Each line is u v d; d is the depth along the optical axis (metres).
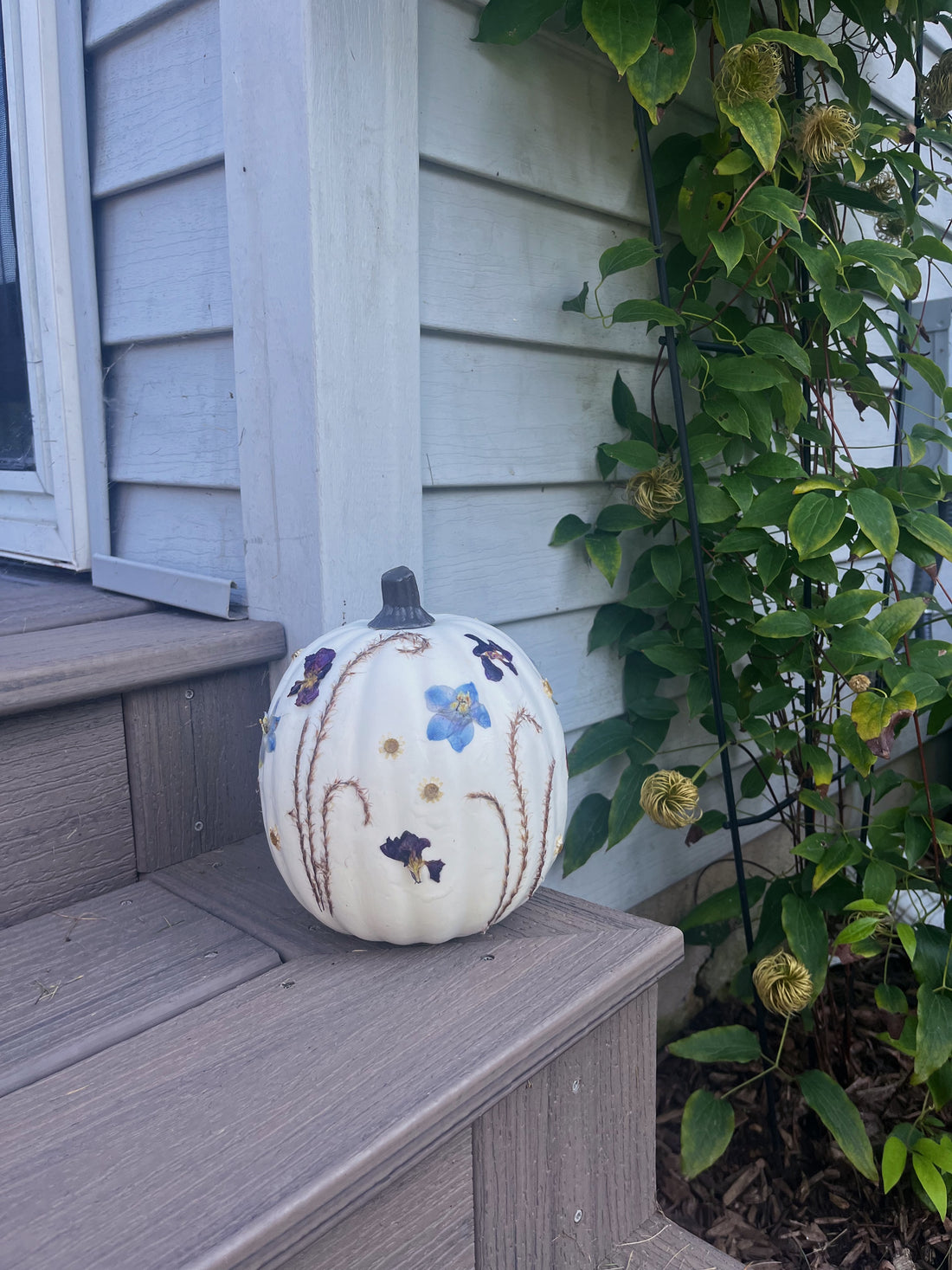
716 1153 1.16
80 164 1.23
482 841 0.75
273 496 1.02
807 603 1.31
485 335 1.16
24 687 0.83
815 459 1.41
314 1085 0.61
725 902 1.44
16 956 0.81
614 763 1.50
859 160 1.17
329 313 0.94
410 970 0.77
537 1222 0.74
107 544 1.33
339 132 0.93
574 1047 0.75
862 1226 1.25
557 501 1.32
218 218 1.08
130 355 1.26
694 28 1.20
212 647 0.97
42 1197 0.51
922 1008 1.12
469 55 1.10
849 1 1.36
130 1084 0.62
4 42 1.27
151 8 1.11
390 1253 0.61
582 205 1.28
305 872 0.76
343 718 0.74
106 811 0.94
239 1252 0.48
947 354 2.23
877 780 1.36
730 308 1.39
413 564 1.06
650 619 1.46
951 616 1.31
